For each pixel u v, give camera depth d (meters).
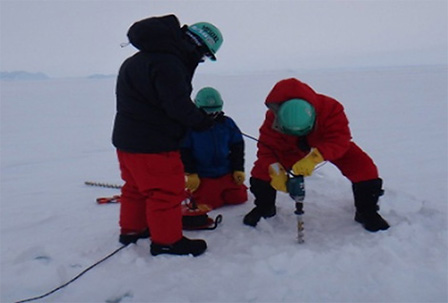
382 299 2.07
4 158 6.26
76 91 22.38
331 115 2.70
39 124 9.84
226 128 3.47
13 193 4.35
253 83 22.88
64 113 11.98
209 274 2.33
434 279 2.20
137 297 2.17
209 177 3.43
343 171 2.92
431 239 2.63
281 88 2.60
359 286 2.18
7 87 28.64
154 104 2.45
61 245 2.86
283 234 2.80
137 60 2.46
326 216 3.10
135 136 2.48
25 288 2.32
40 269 2.45
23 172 5.37
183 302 2.10
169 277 2.30
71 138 7.92
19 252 2.79
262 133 2.96
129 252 2.59
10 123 10.04
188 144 3.35
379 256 2.41
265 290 2.18
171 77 2.36
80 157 6.24
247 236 2.80
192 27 2.58
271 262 2.36
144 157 2.48
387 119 8.66
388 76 24.86
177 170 2.55
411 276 2.23
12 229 3.25
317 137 2.75
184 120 2.40
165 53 2.43
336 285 2.20
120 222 2.81
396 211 3.01
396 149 5.94
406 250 2.51
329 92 15.15
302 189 2.58
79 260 2.57
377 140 6.64
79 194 4.20
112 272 2.41
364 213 2.87
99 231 3.11
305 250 2.44
